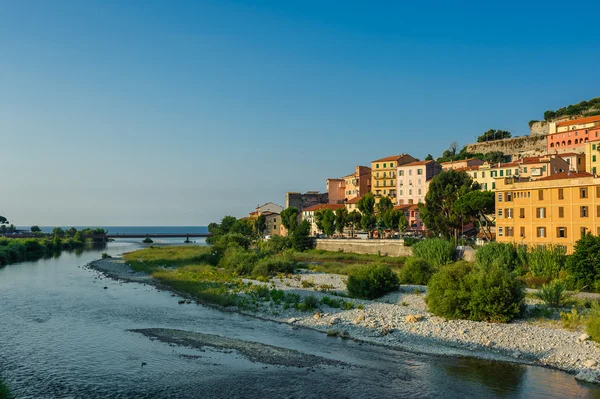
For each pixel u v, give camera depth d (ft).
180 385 109.70
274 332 160.86
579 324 155.63
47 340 149.07
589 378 111.86
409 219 550.77
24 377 114.73
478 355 132.98
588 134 510.58
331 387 108.68
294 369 121.29
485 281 166.81
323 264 374.63
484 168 509.76
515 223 315.17
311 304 193.47
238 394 104.47
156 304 213.46
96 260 459.73
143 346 142.61
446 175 401.49
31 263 440.86
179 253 493.77
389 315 175.52
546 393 104.83
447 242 323.78
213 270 337.11
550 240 294.25
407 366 123.85
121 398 102.01
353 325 165.27
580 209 280.72
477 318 164.35
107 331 161.68
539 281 243.40
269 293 226.38
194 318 183.42
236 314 190.60
